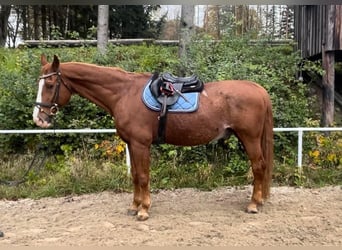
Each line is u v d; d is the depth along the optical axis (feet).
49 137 24.80
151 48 36.86
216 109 16.60
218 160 22.95
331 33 28.55
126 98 16.51
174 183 21.42
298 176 21.48
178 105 16.35
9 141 24.94
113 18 54.80
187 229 15.47
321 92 33.83
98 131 21.50
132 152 16.56
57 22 61.41
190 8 29.14
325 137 24.70
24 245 13.93
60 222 16.60
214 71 23.95
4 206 19.06
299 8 38.63
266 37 30.40
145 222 16.33
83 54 31.30
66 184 20.84
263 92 17.29
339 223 16.05
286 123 24.43
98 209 18.24
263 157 17.49
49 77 16.25
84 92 16.87
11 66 34.12
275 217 16.81
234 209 17.98
